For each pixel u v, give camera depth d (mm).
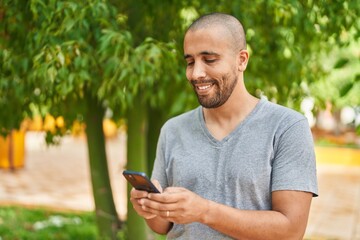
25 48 3693
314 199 9992
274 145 2084
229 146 2119
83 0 3447
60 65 3355
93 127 5148
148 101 4699
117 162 14398
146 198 1917
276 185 2043
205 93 2090
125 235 5254
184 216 1880
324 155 15484
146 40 3465
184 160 2184
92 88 3871
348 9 3725
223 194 2098
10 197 9055
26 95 3951
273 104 2170
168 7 3918
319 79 5023
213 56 2057
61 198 9172
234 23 2115
